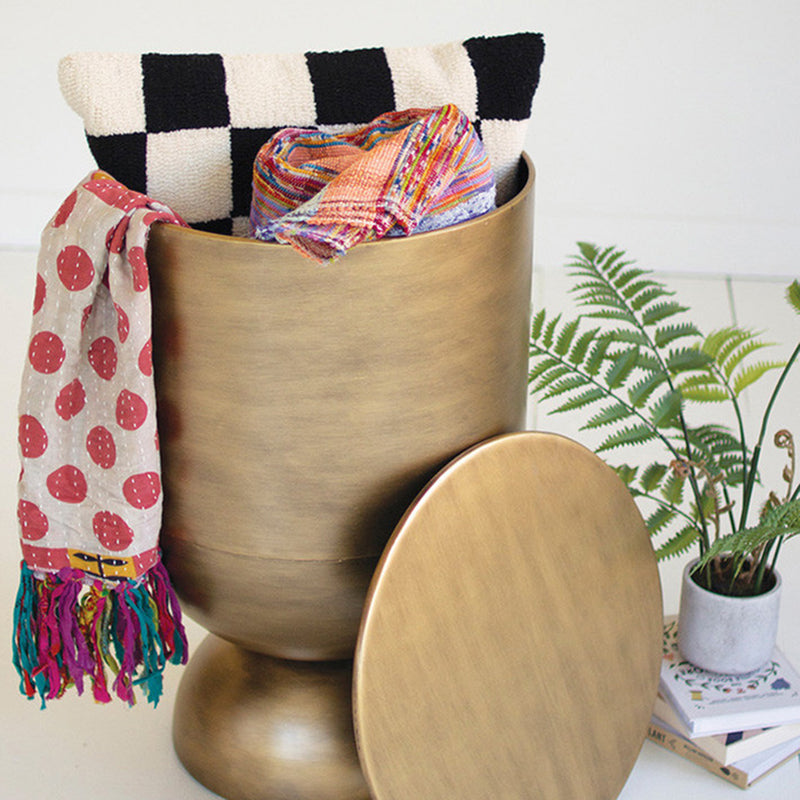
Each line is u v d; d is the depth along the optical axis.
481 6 2.25
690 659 1.17
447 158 0.90
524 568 0.98
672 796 1.13
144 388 0.88
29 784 1.14
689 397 1.19
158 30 2.31
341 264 0.84
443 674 0.94
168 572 1.02
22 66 2.31
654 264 2.40
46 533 0.94
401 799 0.93
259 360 0.88
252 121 1.03
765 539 1.02
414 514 0.90
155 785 1.14
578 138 2.32
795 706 1.12
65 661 0.98
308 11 2.29
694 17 2.19
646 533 1.07
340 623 1.01
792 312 2.20
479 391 0.96
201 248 0.85
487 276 0.92
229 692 1.11
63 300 0.89
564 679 1.02
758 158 2.30
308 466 0.92
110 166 1.01
